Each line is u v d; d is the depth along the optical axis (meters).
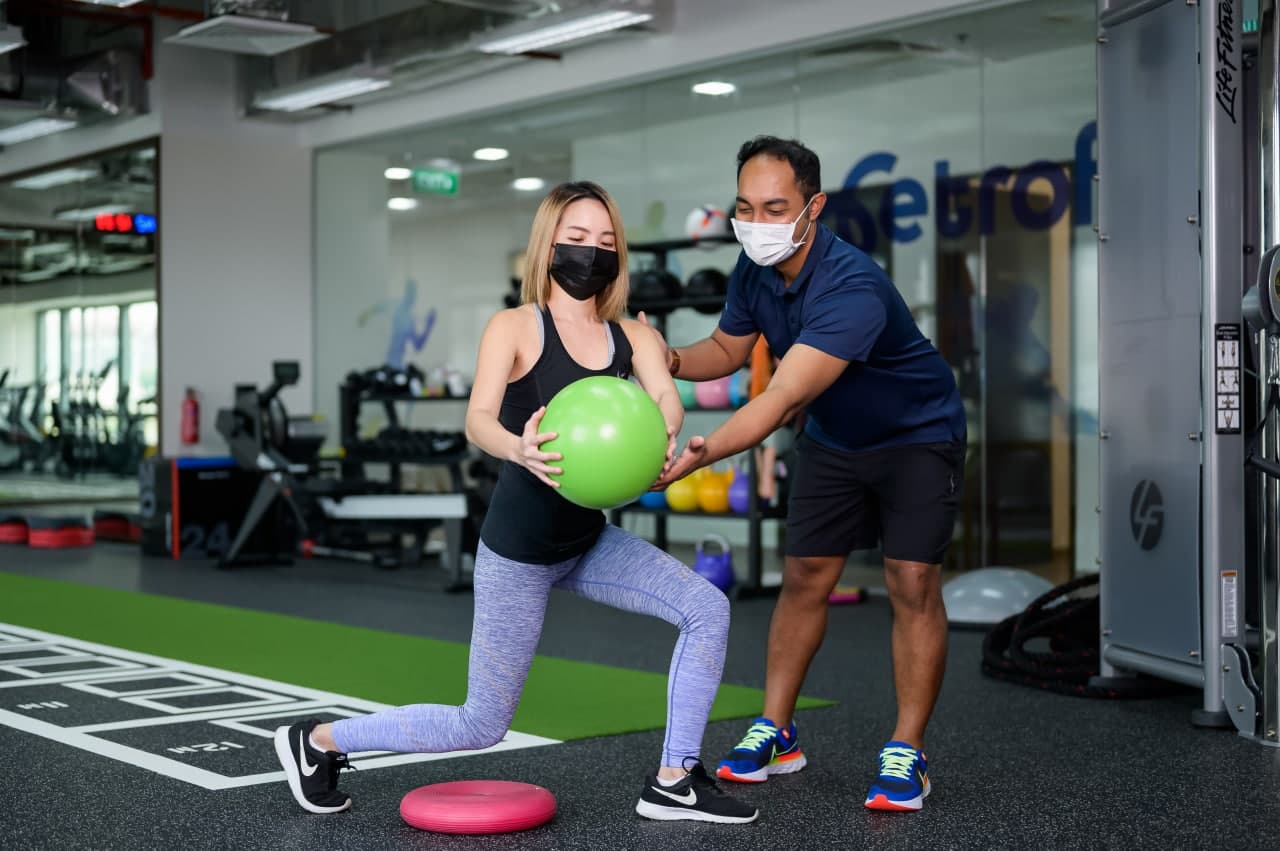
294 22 6.88
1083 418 6.21
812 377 2.71
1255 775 3.22
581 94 7.95
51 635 5.36
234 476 8.59
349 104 9.12
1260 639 3.61
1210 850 2.61
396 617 5.94
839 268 2.85
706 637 2.65
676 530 7.71
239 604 6.35
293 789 2.79
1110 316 4.26
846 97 6.89
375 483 7.82
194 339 9.16
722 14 7.05
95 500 9.73
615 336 2.61
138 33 9.02
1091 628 4.60
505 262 8.52
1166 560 3.97
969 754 3.44
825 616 3.21
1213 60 3.74
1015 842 2.66
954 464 3.03
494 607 2.54
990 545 6.52
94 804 2.90
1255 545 4.25
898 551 3.01
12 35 7.40
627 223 7.86
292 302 9.59
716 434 2.55
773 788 3.08
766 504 6.59
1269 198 3.73
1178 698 4.18
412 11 7.53
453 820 2.68
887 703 4.09
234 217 9.33
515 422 2.55
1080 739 3.61
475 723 2.59
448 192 8.85
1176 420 3.93
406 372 8.21
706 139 7.45
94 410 9.70
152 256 9.14
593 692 4.21
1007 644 4.65
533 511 2.48
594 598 2.71
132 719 3.77
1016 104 6.33
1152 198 4.04
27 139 9.70
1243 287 3.89
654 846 2.62
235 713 3.87
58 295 10.01
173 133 9.05
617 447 2.30
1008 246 6.39
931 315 6.67
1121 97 4.18
